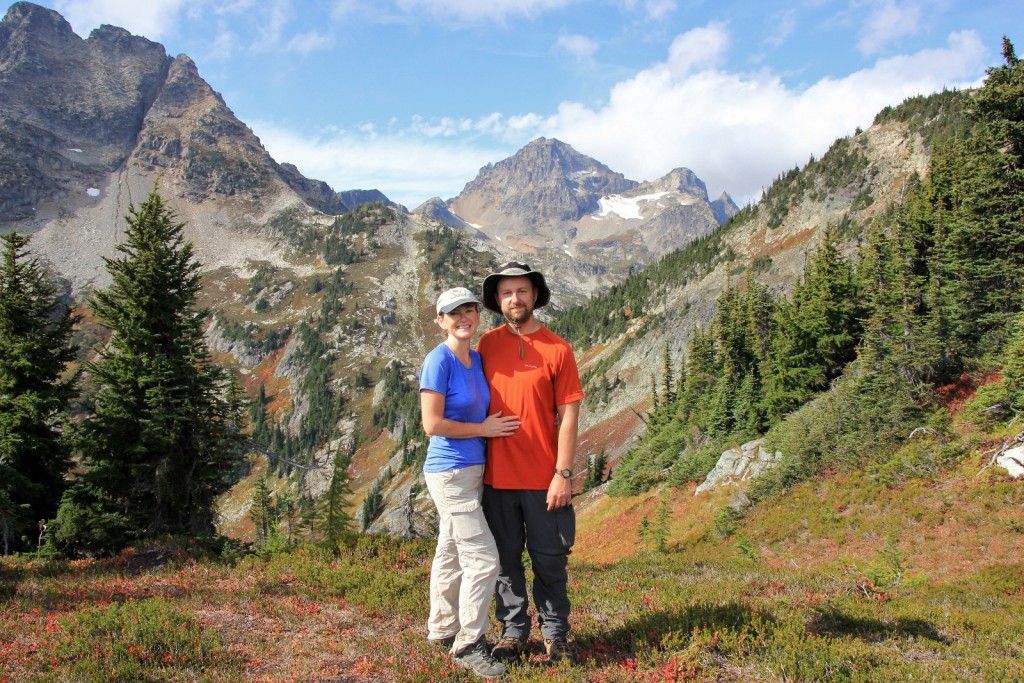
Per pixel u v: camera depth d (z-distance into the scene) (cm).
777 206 14012
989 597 1113
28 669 517
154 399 2194
